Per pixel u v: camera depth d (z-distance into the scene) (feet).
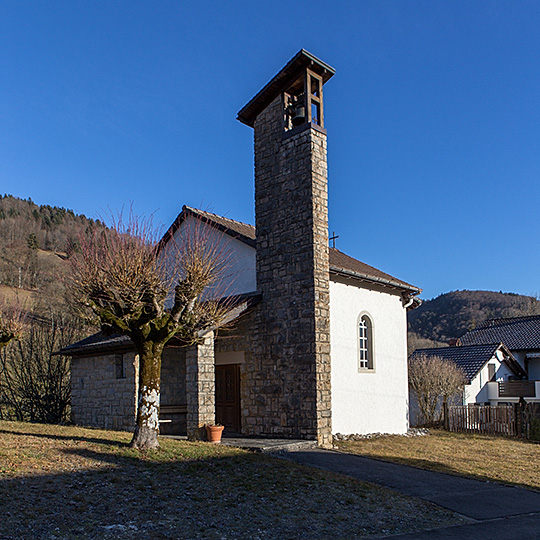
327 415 46.47
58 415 83.05
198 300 43.91
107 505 24.63
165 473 30.60
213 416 46.37
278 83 52.01
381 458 42.22
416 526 26.43
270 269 51.16
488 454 49.26
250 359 52.03
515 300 270.26
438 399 92.53
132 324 36.47
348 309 55.67
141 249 39.40
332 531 24.52
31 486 25.99
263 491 29.17
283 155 51.44
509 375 116.16
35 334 84.89
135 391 53.78
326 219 49.44
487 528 26.86
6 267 117.91
